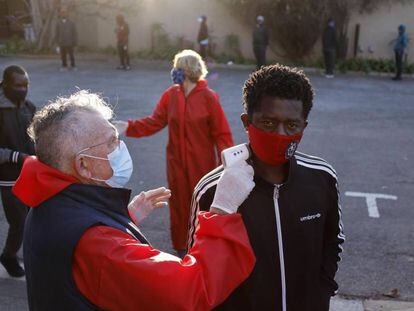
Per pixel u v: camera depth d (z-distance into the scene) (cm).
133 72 1625
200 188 196
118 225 165
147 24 1938
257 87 180
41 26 1927
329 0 1761
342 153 812
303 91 180
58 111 170
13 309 382
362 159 783
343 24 1788
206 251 168
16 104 387
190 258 168
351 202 607
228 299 192
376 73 1736
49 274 158
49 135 166
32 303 168
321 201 197
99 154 170
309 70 1762
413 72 1728
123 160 178
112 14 1934
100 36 1975
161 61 1841
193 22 1911
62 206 162
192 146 426
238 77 1577
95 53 1934
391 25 1800
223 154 181
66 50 1630
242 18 1864
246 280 188
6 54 1905
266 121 179
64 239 155
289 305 195
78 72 1594
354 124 1012
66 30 1603
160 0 1906
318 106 1182
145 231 525
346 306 395
